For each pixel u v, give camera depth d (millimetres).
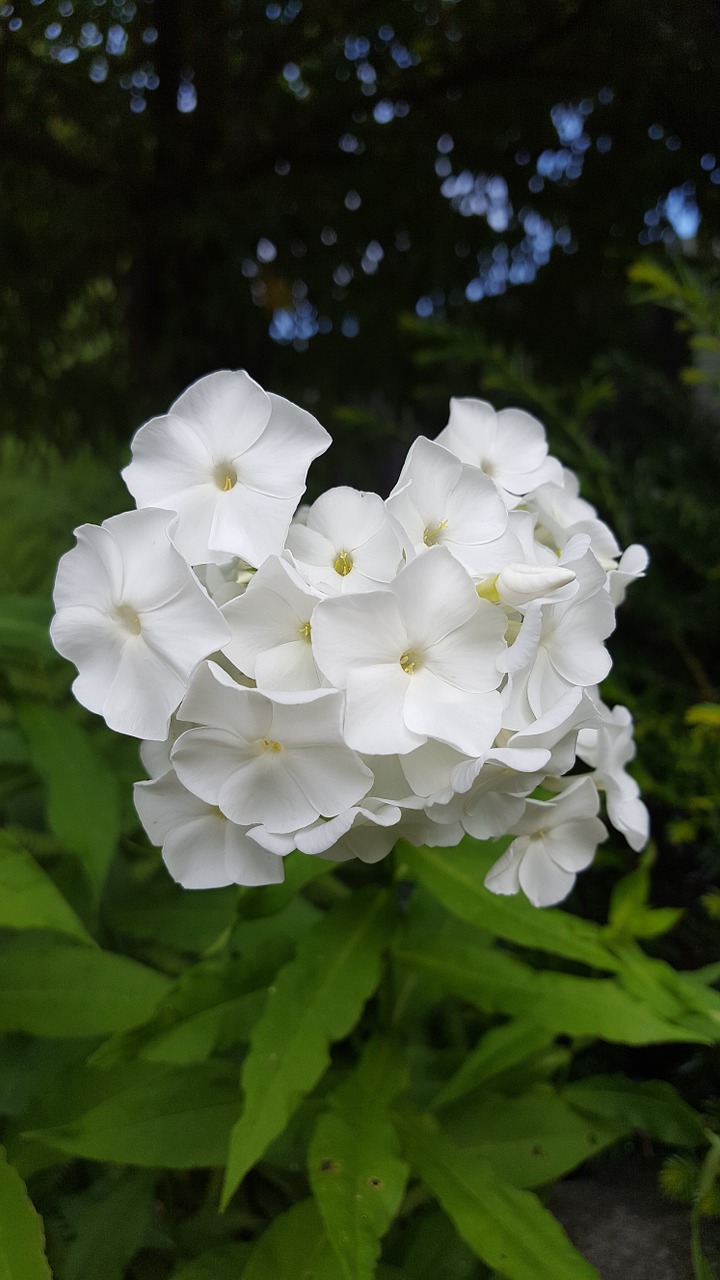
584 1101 209
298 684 158
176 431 170
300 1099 172
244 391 168
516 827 170
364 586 160
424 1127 198
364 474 441
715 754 233
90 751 227
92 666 165
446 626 157
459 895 198
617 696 260
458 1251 197
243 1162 161
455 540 170
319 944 194
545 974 203
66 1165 213
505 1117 209
